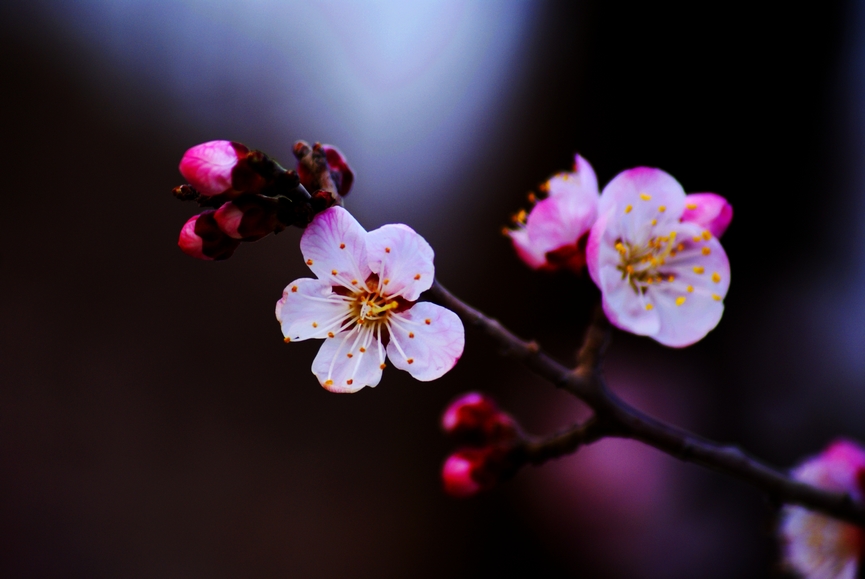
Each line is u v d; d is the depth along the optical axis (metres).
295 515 0.68
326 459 0.71
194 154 0.36
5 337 0.71
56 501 0.65
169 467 0.69
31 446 0.68
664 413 0.69
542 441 0.39
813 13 0.73
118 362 0.73
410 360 0.37
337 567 0.65
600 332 0.38
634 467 0.68
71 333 0.73
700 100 0.76
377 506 0.69
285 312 0.37
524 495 0.69
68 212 0.76
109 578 0.63
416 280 0.37
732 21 0.75
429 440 0.72
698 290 0.38
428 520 0.68
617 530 0.65
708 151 0.75
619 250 0.38
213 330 0.76
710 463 0.38
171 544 0.65
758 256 0.73
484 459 0.39
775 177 0.73
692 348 0.72
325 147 0.38
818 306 0.71
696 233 0.38
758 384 0.69
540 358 0.37
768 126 0.74
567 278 0.76
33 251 0.74
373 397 0.75
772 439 0.67
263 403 0.74
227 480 0.69
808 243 0.73
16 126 0.76
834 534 0.42
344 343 0.37
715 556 0.62
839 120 0.73
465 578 0.65
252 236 0.36
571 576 0.64
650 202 0.38
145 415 0.71
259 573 0.65
